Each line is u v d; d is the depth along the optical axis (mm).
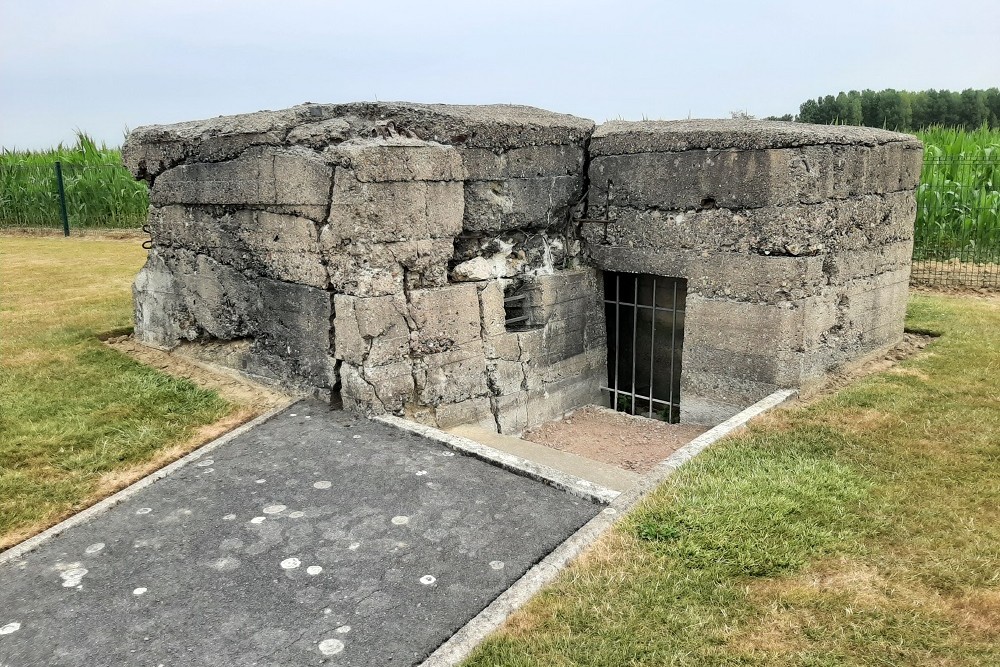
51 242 14297
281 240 5172
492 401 5594
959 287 9016
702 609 2814
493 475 4086
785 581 2980
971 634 2646
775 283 5031
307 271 5027
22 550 3434
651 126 5660
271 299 5391
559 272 6098
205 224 5836
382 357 4812
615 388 6598
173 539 3494
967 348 6203
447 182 4961
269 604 2979
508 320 5844
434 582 3100
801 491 3680
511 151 5410
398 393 4914
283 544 3414
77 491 4062
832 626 2707
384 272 4727
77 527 3643
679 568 3068
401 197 4719
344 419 4871
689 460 4098
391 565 3227
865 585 2938
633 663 2545
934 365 5789
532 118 5602
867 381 5473
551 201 5809
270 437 4621
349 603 2971
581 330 6340
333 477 4070
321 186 4758
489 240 5520
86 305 8273
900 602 2828
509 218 5500
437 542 3402
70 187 16031
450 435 4539
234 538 3479
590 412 6379
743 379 5316
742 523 3377
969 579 2959
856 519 3428
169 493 3945
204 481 4066
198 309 6098
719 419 5496
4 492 4016
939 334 6711
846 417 4746
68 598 3070
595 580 3008
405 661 2641
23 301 8477
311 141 4848
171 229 6223
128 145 6418
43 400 5238
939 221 10656
